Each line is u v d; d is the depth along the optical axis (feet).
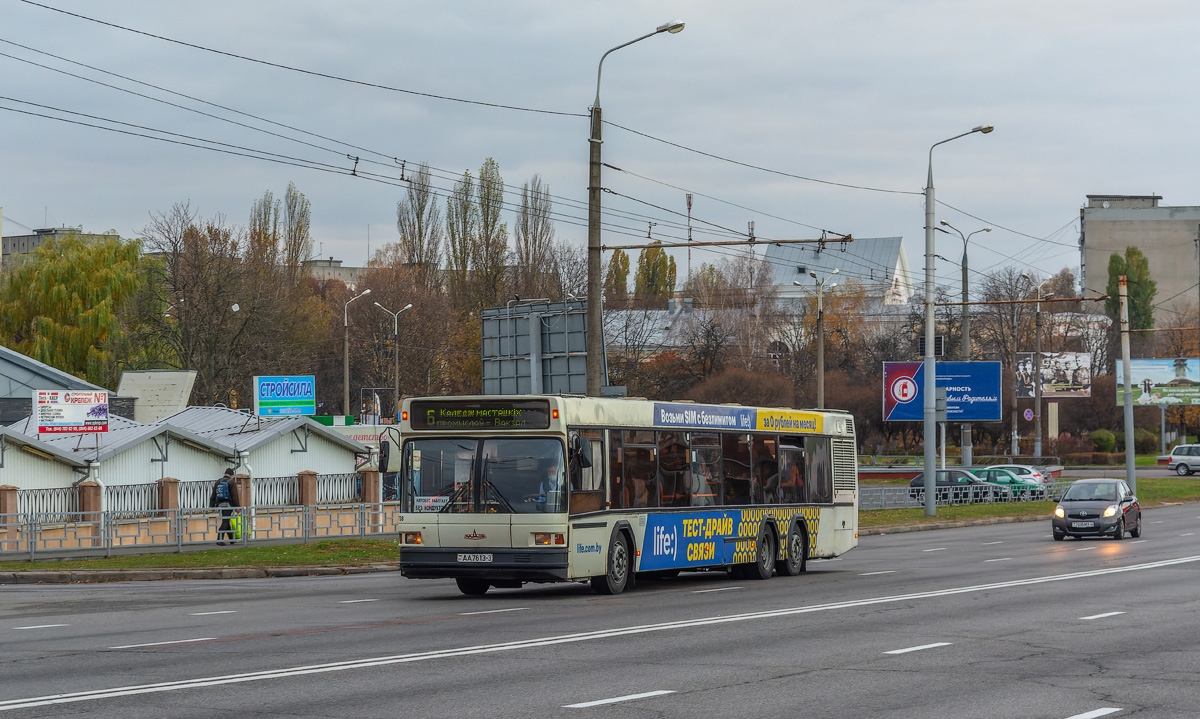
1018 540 111.24
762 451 75.72
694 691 32.19
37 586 74.95
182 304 216.33
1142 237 407.64
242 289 220.84
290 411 157.69
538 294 269.64
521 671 35.53
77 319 204.13
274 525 106.11
